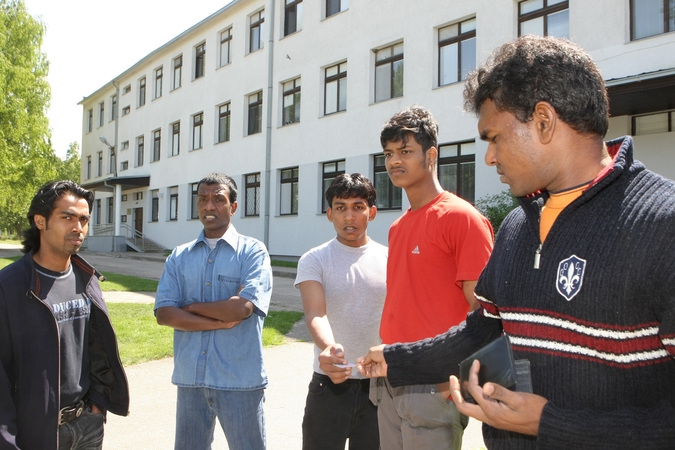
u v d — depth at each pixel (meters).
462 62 13.09
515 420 1.15
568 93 1.16
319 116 16.95
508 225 1.45
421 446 2.03
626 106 9.35
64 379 2.21
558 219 1.21
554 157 1.21
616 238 1.09
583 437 1.05
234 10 20.86
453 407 2.02
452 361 1.58
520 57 1.22
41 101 24.81
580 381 1.14
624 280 1.06
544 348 1.20
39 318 2.10
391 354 1.69
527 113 1.19
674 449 1.01
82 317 2.30
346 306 2.55
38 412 2.05
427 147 2.17
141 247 25.80
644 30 9.78
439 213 2.05
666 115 9.57
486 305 1.50
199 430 2.56
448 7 13.16
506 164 1.27
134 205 28.89
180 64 24.97
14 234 62.78
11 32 23.86
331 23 16.53
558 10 11.12
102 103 34.03
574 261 1.15
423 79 13.77
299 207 17.61
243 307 2.46
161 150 26.02
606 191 1.16
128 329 6.88
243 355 2.51
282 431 3.79
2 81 21.98
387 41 14.74
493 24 12.12
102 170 33.47
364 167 15.34
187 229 23.72
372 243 2.74
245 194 20.44
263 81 19.36
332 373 2.07
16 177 22.94
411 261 2.10
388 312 2.19
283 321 7.59
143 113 27.86
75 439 2.28
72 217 2.20
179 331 2.62
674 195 1.07
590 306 1.11
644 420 1.03
